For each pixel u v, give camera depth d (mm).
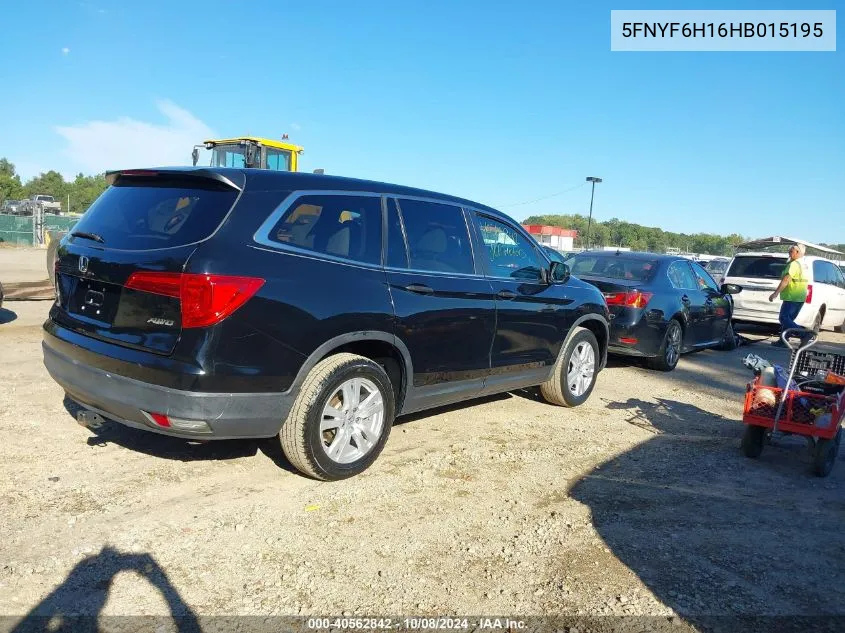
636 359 9547
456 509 3922
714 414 6531
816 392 5055
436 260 4871
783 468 4996
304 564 3223
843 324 14375
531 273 5805
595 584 3180
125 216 4020
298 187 4086
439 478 4383
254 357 3641
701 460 5055
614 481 4508
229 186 3814
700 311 9258
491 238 5465
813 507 4254
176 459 4422
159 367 3504
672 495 4320
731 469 4891
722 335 10344
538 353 5809
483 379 5266
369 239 4406
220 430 3613
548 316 5855
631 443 5379
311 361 3908
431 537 3561
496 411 6133
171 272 3514
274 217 3875
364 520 3711
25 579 2961
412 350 4539
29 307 10977
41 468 4148
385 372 4395
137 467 4254
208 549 3305
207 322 3477
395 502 3967
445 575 3197
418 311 4539
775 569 3402
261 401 3707
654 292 8234
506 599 3021
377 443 4355
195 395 3471
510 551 3459
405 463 4613
